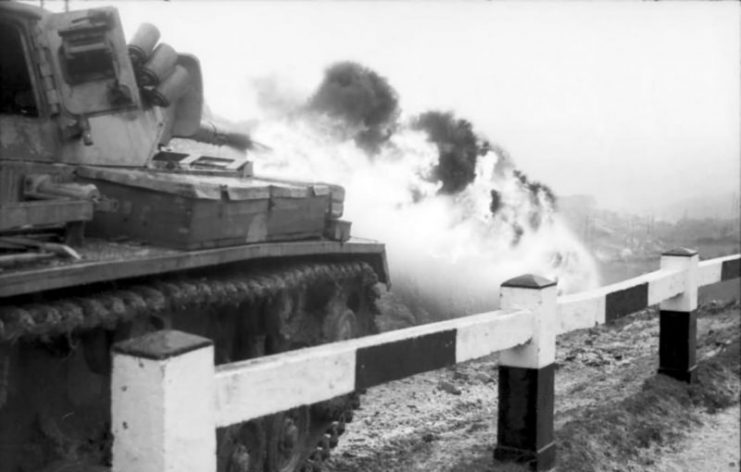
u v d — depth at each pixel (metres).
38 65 5.89
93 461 5.32
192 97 8.12
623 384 8.96
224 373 3.91
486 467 6.28
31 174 5.38
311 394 4.45
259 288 6.32
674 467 6.86
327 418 7.54
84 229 5.74
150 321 5.62
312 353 4.50
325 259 7.68
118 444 3.57
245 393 4.01
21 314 4.36
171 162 7.30
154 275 5.54
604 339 12.02
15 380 4.88
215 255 5.75
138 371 3.51
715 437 7.64
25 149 5.70
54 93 5.91
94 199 5.23
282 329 6.86
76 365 5.29
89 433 5.40
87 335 5.24
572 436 6.96
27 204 4.73
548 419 6.41
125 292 5.15
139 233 5.65
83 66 6.01
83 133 6.05
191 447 3.60
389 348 5.03
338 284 7.81
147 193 5.62
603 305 7.16
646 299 7.95
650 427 7.55
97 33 5.86
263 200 6.32
